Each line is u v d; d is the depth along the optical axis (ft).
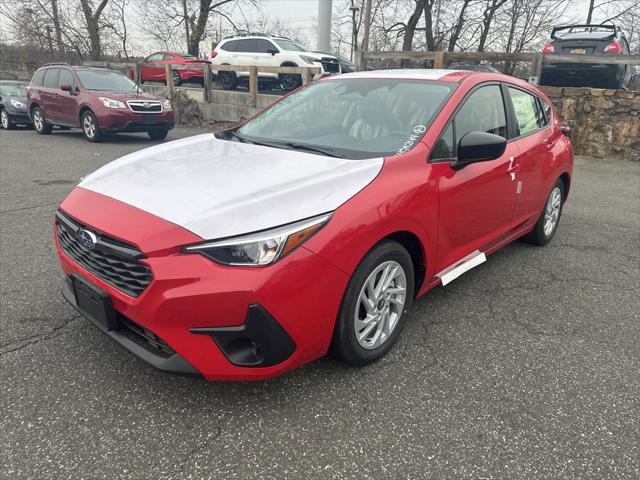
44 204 19.03
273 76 50.83
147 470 6.44
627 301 12.03
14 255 13.58
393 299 8.97
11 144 36.37
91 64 66.64
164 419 7.36
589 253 15.37
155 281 6.70
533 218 14.28
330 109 11.30
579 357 9.46
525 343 9.90
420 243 9.14
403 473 6.51
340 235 7.38
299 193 7.57
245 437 7.06
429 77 11.43
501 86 12.48
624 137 32.53
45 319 10.15
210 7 103.04
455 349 9.56
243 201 7.32
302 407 7.71
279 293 6.79
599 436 7.31
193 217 7.06
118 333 7.65
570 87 35.73
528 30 96.48
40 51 91.66
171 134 44.80
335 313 7.64
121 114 36.52
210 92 50.14
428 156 9.42
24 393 7.84
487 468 6.64
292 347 7.22
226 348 6.93
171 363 6.99
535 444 7.11
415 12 95.61
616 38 36.14
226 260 6.71
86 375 8.35
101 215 7.65
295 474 6.45
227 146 10.45
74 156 31.09
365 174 8.37
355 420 7.46
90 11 93.66
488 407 7.87
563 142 15.51
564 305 11.69
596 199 22.71
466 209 10.28
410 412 7.68
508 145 12.09
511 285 12.74
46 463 6.49
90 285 7.71
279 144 10.39
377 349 8.85
